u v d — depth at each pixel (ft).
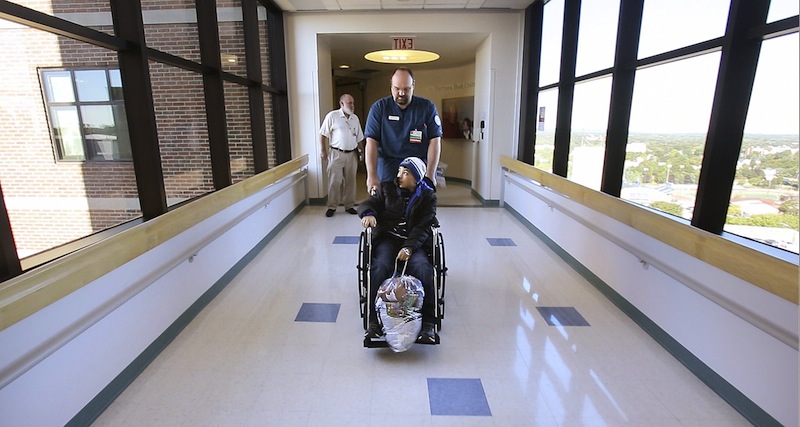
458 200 22.30
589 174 12.60
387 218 8.40
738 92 6.64
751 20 6.38
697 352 6.89
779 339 5.11
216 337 8.20
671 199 8.50
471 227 16.66
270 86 18.37
